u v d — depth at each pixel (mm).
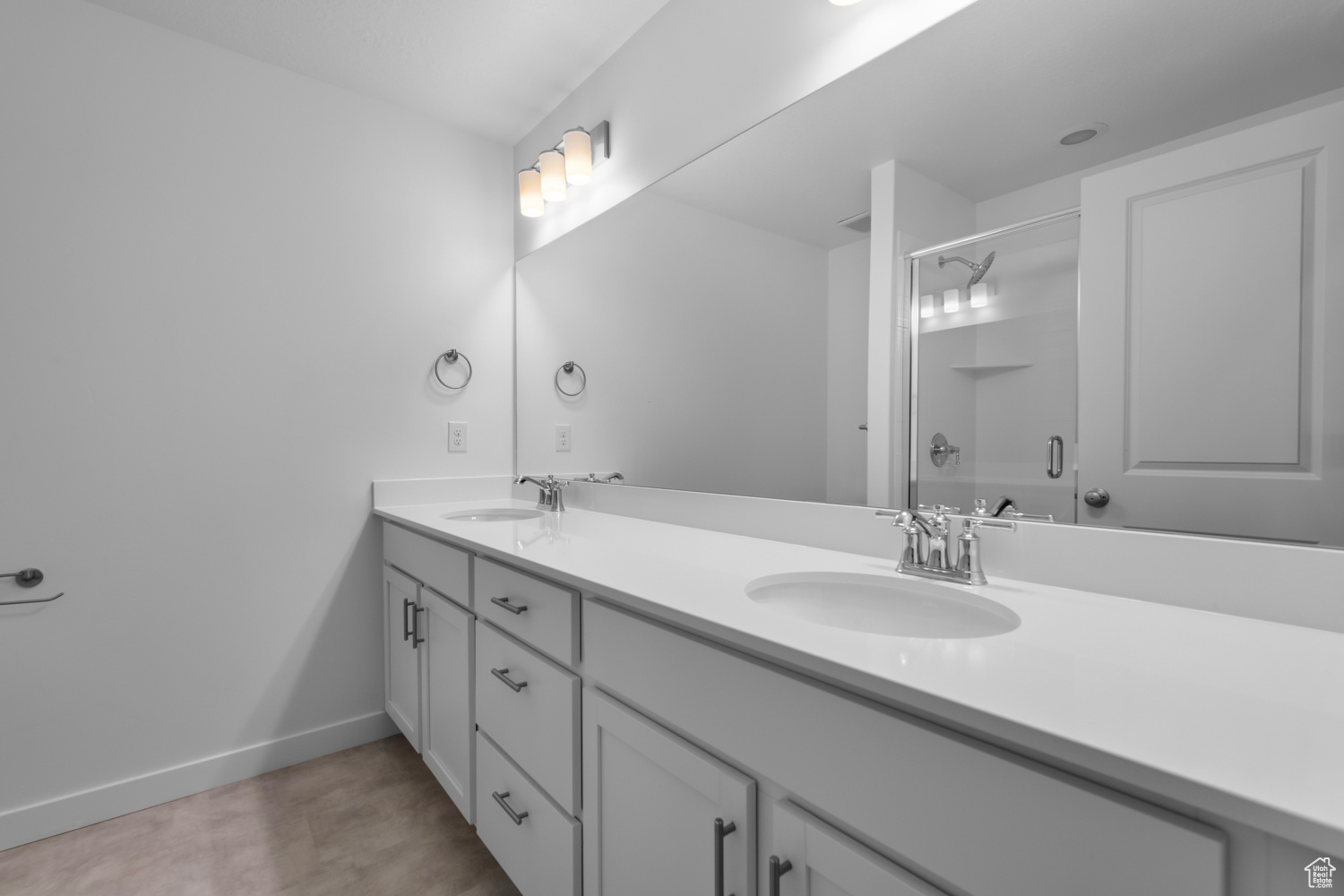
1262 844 413
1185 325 832
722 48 1531
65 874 1476
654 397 1778
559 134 2188
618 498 1955
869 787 625
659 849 909
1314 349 732
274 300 1969
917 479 1168
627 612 982
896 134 1160
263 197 1948
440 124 2309
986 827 538
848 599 1062
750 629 737
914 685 566
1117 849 467
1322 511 736
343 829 1661
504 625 1339
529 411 2383
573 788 1090
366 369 2143
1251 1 772
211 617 1874
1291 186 742
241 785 1876
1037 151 970
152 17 1744
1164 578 861
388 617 2105
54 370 1637
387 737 2186
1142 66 862
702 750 838
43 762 1628
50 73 1629
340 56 1930
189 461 1832
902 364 1181
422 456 2264
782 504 1423
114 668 1724
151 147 1766
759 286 1451
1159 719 499
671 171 1688
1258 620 781
